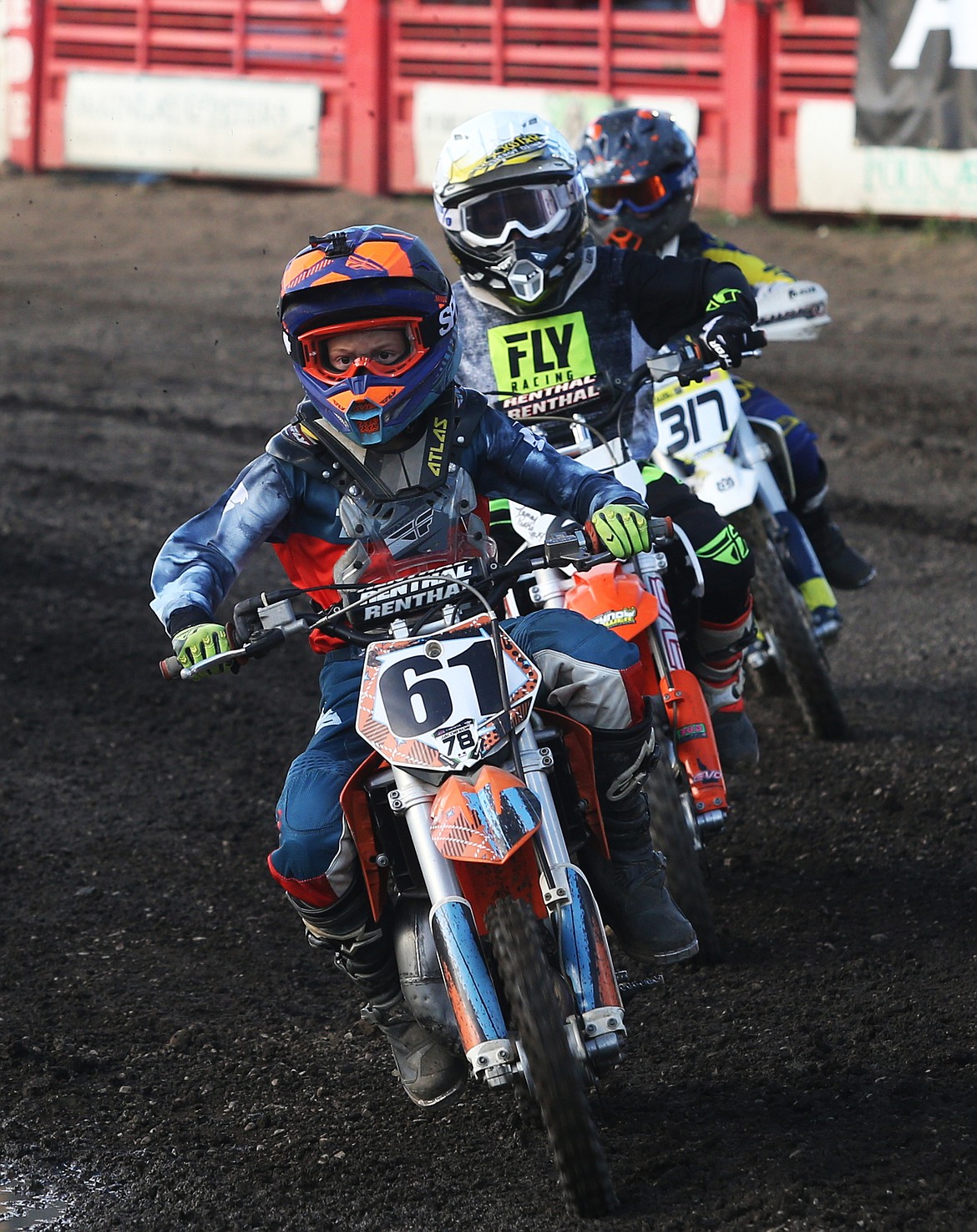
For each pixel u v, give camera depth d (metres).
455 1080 14.15
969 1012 15.63
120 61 79.38
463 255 18.84
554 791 13.58
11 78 80.88
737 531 21.41
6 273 63.56
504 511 17.73
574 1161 12.27
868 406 42.81
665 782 16.97
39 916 19.25
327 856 13.28
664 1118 14.18
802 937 17.64
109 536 34.72
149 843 21.30
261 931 18.91
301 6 75.75
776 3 65.00
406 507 13.90
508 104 71.69
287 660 28.72
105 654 28.48
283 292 13.59
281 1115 14.91
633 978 17.00
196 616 13.24
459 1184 13.48
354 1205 13.31
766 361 47.75
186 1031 16.42
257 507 14.02
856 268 59.47
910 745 22.98
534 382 19.09
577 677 13.55
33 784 23.16
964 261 59.19
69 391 46.94
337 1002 17.17
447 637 13.12
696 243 23.92
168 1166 14.09
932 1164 12.91
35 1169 14.14
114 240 69.06
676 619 18.89
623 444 17.89
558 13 70.44
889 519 34.53
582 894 12.75
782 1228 12.20
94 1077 15.71
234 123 77.06
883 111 63.25
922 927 17.64
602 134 22.84
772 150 66.25
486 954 13.07
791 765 22.64
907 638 27.95
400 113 74.56
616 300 19.34
